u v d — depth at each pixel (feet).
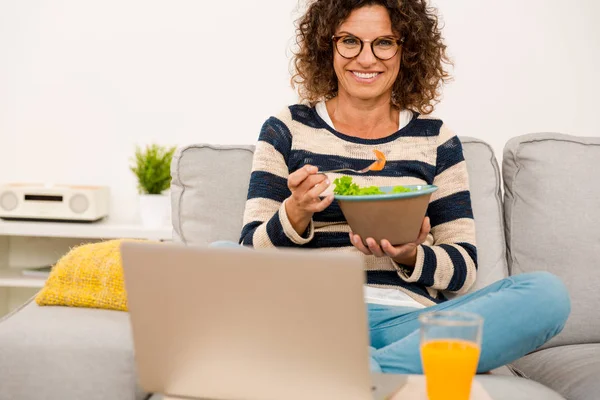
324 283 3.32
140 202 9.98
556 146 6.45
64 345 5.01
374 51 6.08
